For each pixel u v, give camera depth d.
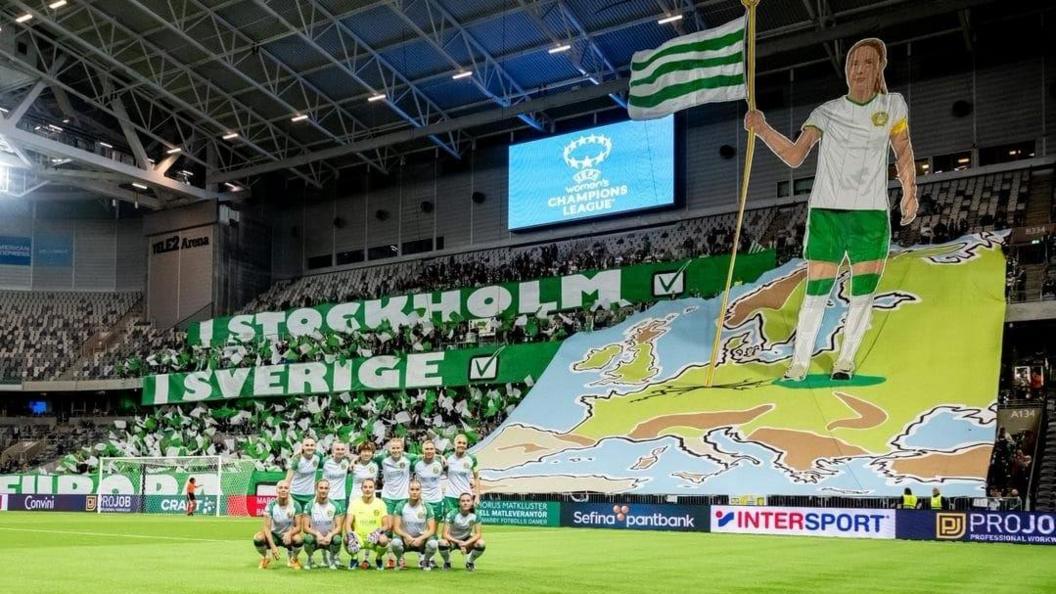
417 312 48.44
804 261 40.84
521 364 42.38
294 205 60.81
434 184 55.97
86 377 55.19
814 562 16.39
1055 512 22.36
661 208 47.09
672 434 34.38
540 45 42.06
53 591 10.75
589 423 37.00
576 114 50.72
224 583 11.66
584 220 49.44
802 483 29.53
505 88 46.38
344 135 52.34
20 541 20.73
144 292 59.22
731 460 31.80
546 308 45.28
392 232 56.97
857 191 35.62
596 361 40.75
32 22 41.91
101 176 51.25
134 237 64.31
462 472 15.25
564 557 16.86
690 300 41.84
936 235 39.41
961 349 33.41
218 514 38.22
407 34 41.59
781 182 45.72
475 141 54.66
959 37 42.19
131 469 41.00
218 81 46.94
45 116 47.28
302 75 45.69
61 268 64.00
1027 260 37.47
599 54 42.09
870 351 35.00
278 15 38.56
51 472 46.75
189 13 40.47
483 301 46.78
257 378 48.41
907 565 15.95
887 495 27.69
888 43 42.97
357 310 50.03
